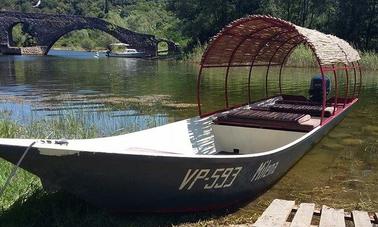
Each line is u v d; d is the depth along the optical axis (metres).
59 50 85.12
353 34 45.22
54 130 10.93
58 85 23.42
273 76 28.34
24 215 5.65
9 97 18.39
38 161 4.99
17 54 64.75
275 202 6.34
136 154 5.18
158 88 21.94
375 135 11.34
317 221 6.00
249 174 6.44
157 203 5.86
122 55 60.06
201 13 54.22
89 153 5.00
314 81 12.63
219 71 32.94
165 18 96.31
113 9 114.19
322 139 10.30
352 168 8.55
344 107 12.34
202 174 5.78
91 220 5.68
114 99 17.75
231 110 10.34
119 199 5.66
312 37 8.52
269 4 52.59
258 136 8.93
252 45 10.58
